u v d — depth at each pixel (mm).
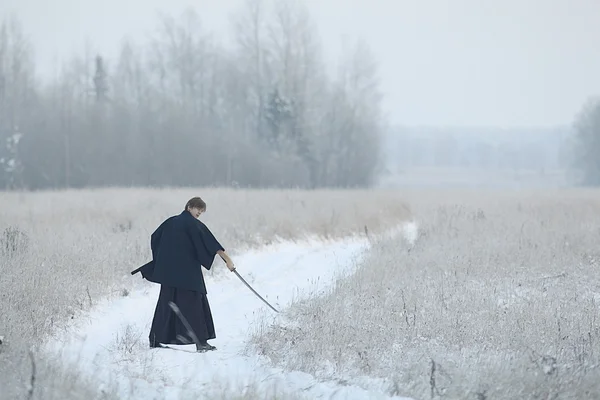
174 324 33875
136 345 33344
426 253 55469
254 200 98812
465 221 73750
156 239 35469
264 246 65750
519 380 26703
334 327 34281
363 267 50500
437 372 27875
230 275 53031
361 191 137250
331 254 63312
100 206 88062
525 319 35969
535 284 46438
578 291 44812
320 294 43281
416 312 37562
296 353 31531
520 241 59062
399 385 27312
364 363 29859
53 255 47750
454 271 48594
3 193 119750
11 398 23703
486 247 56844
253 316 40188
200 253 34656
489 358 30125
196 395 24922
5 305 35781
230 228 68625
